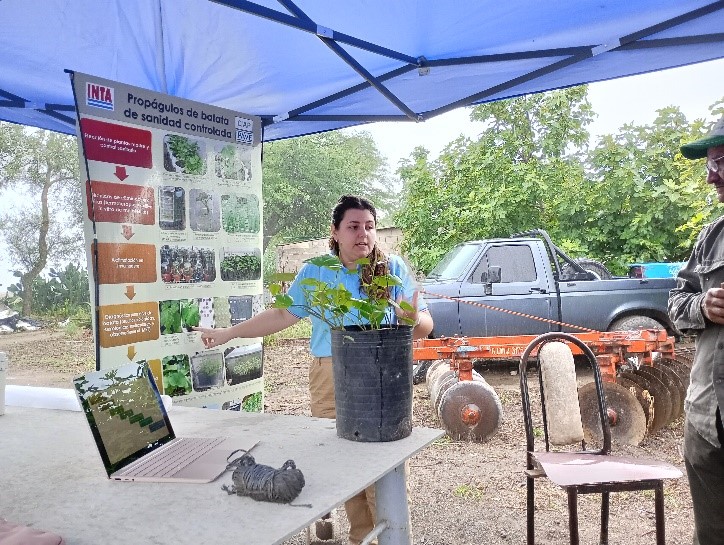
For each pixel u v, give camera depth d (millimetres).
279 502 1498
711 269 2402
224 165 3875
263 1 3059
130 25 3479
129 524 1405
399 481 1878
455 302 7801
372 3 3148
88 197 3094
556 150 14156
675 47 3744
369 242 2812
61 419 2410
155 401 2072
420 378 7891
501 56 3812
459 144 13117
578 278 8258
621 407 5207
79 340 14000
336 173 28297
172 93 4297
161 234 3465
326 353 3062
